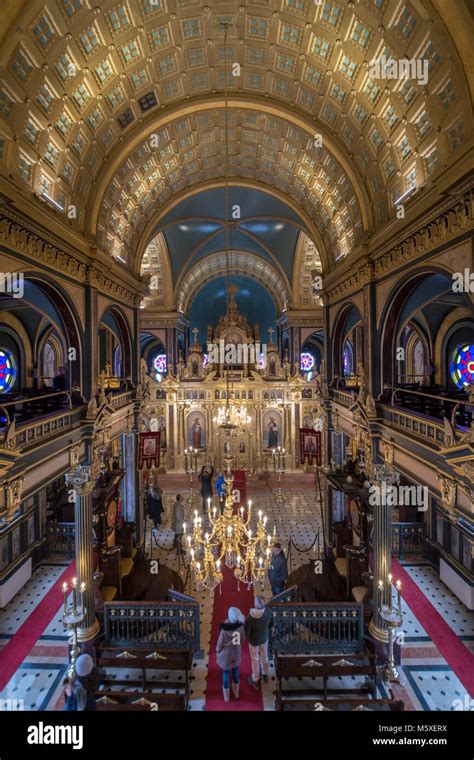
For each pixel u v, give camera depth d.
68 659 8.74
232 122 14.92
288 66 11.68
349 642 9.50
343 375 17.73
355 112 11.35
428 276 10.09
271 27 10.66
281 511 19.69
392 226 10.34
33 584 11.84
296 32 10.52
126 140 12.64
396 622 8.44
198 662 9.39
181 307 31.47
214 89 13.11
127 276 15.85
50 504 14.30
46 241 9.45
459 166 6.89
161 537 17.39
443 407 10.98
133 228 16.89
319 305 28.05
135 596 12.34
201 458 26.56
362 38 9.44
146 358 32.75
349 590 11.91
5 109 7.87
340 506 16.83
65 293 10.78
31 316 18.47
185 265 27.69
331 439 17.78
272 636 9.61
